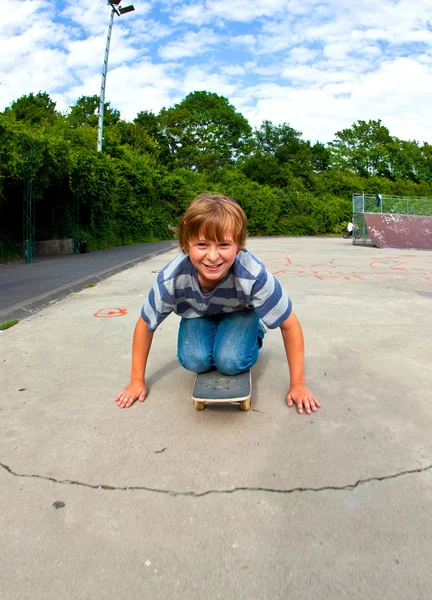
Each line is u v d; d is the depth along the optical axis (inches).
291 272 314.3
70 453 69.9
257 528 53.6
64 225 533.6
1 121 373.1
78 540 51.9
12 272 309.3
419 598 44.0
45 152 416.8
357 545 50.9
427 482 62.4
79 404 88.0
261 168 1395.2
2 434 76.0
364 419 80.9
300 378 87.7
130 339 134.3
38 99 1227.2
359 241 695.7
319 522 54.6
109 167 569.6
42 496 59.6
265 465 66.2
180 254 79.3
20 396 92.0
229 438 74.1
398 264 372.8
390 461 67.4
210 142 1857.8
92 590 45.1
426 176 2098.9
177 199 863.1
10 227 454.6
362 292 223.9
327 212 1179.9
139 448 71.3
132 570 47.7
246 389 81.6
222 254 70.0
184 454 69.4
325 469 65.3
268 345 127.7
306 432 76.0
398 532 52.9
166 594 44.6
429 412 84.1
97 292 227.3
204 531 53.2
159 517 55.6
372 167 2096.5
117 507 57.5
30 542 51.6
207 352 85.7
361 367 108.7
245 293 77.0
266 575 46.9
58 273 297.1
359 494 59.7
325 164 1982.0
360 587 45.3
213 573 47.2
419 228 673.6
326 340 132.8
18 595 44.5
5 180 409.4
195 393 80.7
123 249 569.6
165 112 1825.8
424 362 112.7
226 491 60.4
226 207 69.5
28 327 151.5
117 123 1146.0
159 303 80.1
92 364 111.7
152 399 89.7
